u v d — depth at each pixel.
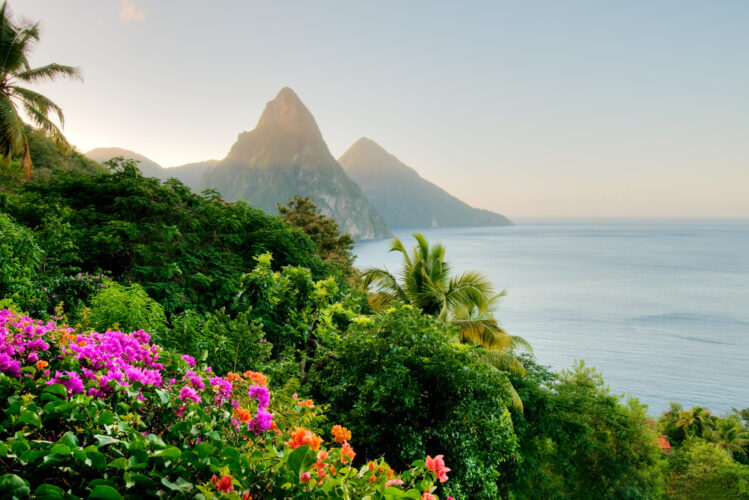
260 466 1.66
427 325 5.73
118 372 2.04
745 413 45.97
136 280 6.93
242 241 9.02
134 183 8.71
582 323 108.81
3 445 1.27
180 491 1.32
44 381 1.83
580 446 14.05
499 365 9.85
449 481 5.21
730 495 21.16
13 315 2.32
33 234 6.28
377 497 1.73
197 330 5.10
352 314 7.42
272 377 5.29
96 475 1.39
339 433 2.53
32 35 13.60
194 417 1.95
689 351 88.19
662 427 39.19
